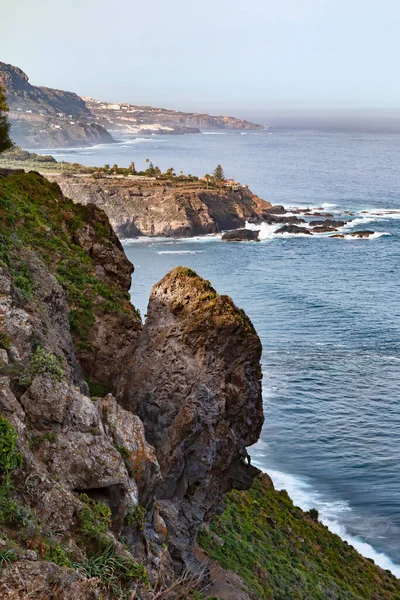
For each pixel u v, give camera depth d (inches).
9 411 773.9
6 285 1042.1
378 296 5669.3
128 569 677.9
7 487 676.1
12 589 542.0
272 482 2452.0
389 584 1935.3
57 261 1482.5
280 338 4397.1
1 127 2218.3
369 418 3189.0
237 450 1235.2
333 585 1644.9
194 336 1207.6
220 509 1317.7
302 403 3321.9
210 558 1282.0
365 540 2278.5
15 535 626.5
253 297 5625.0
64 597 554.6
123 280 1696.6
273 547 1679.4
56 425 826.2
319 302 5398.6
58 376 871.1
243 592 1204.5
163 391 1189.7
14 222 1493.6
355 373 3752.5
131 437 940.0
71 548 671.8
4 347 924.6
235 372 1217.4
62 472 789.9
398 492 2559.1
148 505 960.3
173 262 7273.6
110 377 1353.3
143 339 1258.0
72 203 1808.6
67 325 1284.4
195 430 1144.8
